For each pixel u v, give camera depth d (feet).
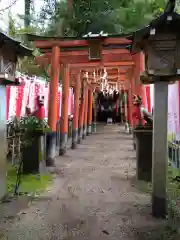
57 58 27.04
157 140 13.80
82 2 28.45
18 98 27.73
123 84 63.36
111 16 27.35
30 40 26.22
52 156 26.84
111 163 28.89
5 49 14.87
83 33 28.58
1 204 15.46
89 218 13.89
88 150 39.19
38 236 11.93
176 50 13.16
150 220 13.52
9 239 11.63
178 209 14.23
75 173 24.07
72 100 51.11
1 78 14.42
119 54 31.94
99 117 118.11
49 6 30.50
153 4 26.45
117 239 11.67
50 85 27.22
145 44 13.74
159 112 13.75
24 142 21.58
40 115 22.90
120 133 67.51
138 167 20.89
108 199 16.83
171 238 11.57
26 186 19.02
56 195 17.56
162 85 13.73
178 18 12.46
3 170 16.01
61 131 34.73
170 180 20.53
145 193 17.92
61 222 13.41
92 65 36.94
